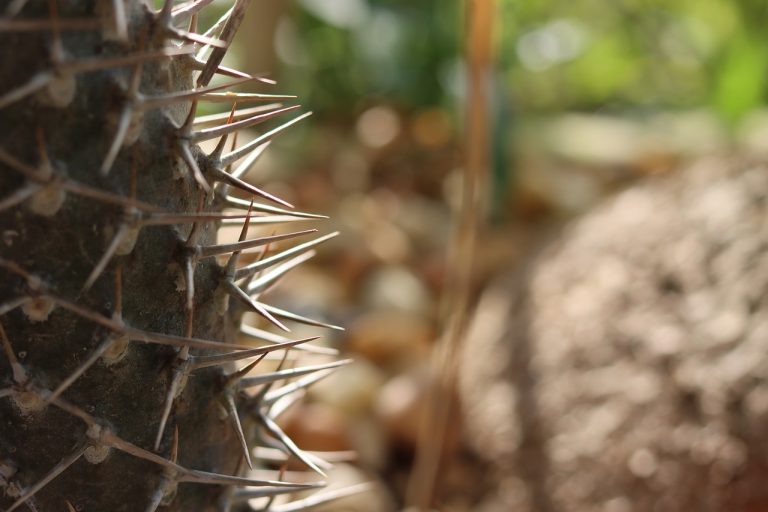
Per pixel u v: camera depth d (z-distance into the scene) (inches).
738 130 62.4
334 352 19.4
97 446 15.1
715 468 25.5
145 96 14.3
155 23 14.5
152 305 15.0
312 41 66.2
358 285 46.6
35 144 13.9
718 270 29.5
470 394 33.9
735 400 25.9
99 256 14.4
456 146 60.4
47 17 13.9
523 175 56.3
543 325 33.3
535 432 30.5
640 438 27.4
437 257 49.0
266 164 54.5
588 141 67.1
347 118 68.4
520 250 48.6
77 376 14.6
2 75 13.8
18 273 14.2
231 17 15.7
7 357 14.6
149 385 15.2
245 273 16.8
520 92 73.9
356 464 33.7
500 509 30.2
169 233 14.9
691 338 28.0
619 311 31.0
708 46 69.9
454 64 66.4
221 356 15.6
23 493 14.9
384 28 66.4
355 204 55.2
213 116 17.2
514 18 70.2
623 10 74.4
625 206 36.5
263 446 18.8
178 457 15.9
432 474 24.3
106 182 14.3
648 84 77.3
